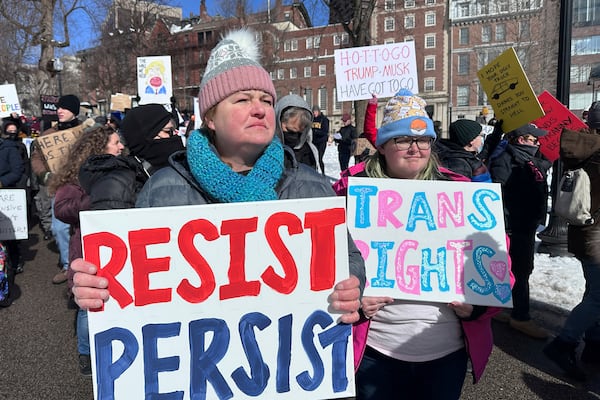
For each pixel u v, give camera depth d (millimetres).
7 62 29906
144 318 1483
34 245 7570
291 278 1559
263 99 1538
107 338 1461
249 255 1532
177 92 41312
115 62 28641
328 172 14594
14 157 6387
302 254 1562
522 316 4152
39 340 4152
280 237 1544
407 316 2035
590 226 3230
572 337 3359
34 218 9383
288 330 1562
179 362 1503
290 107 3957
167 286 1494
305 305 1571
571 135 3203
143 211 1475
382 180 2156
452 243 2105
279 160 1611
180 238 1495
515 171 3986
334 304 1564
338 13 13250
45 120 8383
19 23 22141
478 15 46094
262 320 1547
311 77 61938
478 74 4199
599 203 3182
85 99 35125
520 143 4180
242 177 1534
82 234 1449
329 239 1572
